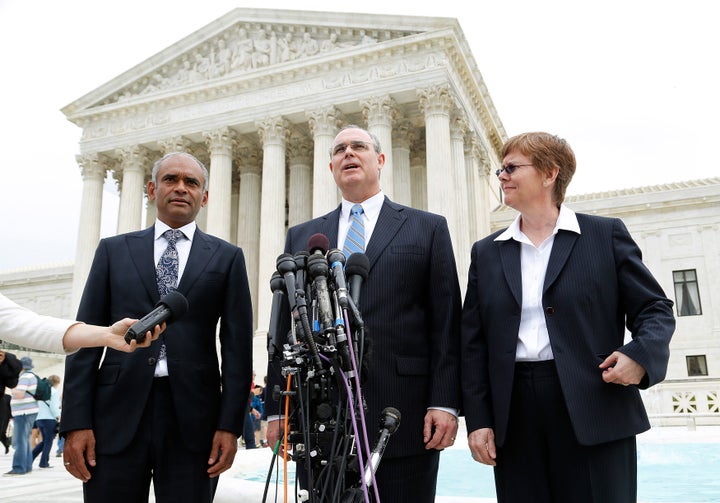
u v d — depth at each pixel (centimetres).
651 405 1983
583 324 342
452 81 2839
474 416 365
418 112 3075
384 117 2834
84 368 389
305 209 3306
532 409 345
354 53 2930
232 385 405
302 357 282
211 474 390
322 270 297
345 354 272
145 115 3425
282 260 314
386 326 386
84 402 380
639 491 740
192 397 391
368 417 365
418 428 377
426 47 2842
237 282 437
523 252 380
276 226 2914
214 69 3325
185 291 412
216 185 3134
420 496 372
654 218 3484
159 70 3509
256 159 3541
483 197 3409
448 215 2600
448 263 414
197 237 443
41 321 276
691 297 3347
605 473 322
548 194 379
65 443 378
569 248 360
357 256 321
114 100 3584
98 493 370
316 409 280
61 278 5022
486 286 382
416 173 3328
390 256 404
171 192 431
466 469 1016
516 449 347
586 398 326
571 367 333
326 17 3097
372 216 430
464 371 382
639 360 310
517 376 354
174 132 3297
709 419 1784
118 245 430
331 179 2891
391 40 2866
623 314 362
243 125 3191
